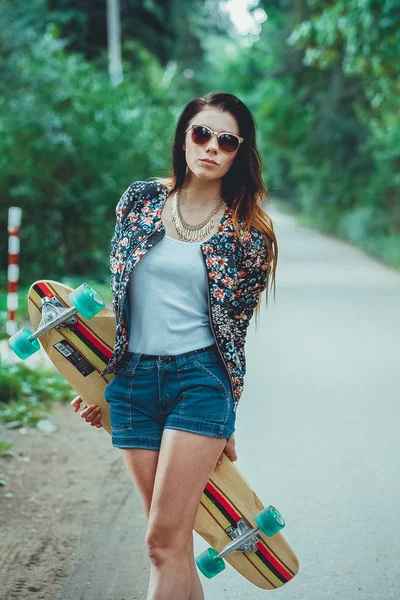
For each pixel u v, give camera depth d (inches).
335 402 325.4
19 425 286.5
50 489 221.9
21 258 702.5
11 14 697.0
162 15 1375.5
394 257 1117.7
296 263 1143.0
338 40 725.3
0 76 660.1
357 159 1708.9
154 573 122.3
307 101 1915.6
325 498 217.0
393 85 890.7
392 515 205.5
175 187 131.0
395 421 297.9
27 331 133.3
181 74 1644.9
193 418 122.5
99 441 270.8
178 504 121.5
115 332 132.3
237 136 128.4
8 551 179.3
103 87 754.8
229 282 125.1
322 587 166.7
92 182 708.7
